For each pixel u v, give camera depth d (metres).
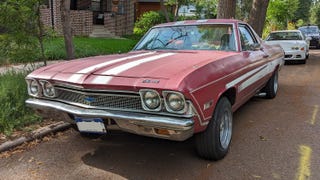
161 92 3.33
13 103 5.58
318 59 16.95
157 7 29.22
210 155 4.11
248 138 5.04
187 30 5.42
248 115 6.33
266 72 6.37
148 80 3.44
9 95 5.65
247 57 5.04
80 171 4.01
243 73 4.72
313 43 24.84
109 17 20.75
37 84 4.19
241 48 5.09
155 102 3.39
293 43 14.27
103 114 3.58
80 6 21.52
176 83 3.33
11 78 6.58
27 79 4.29
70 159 4.34
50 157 4.41
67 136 5.16
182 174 3.89
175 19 23.30
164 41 5.36
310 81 10.16
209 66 3.88
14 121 5.21
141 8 29.17
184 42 5.23
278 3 29.75
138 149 4.63
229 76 4.19
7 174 3.95
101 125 3.71
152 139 4.97
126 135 5.14
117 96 3.58
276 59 7.24
